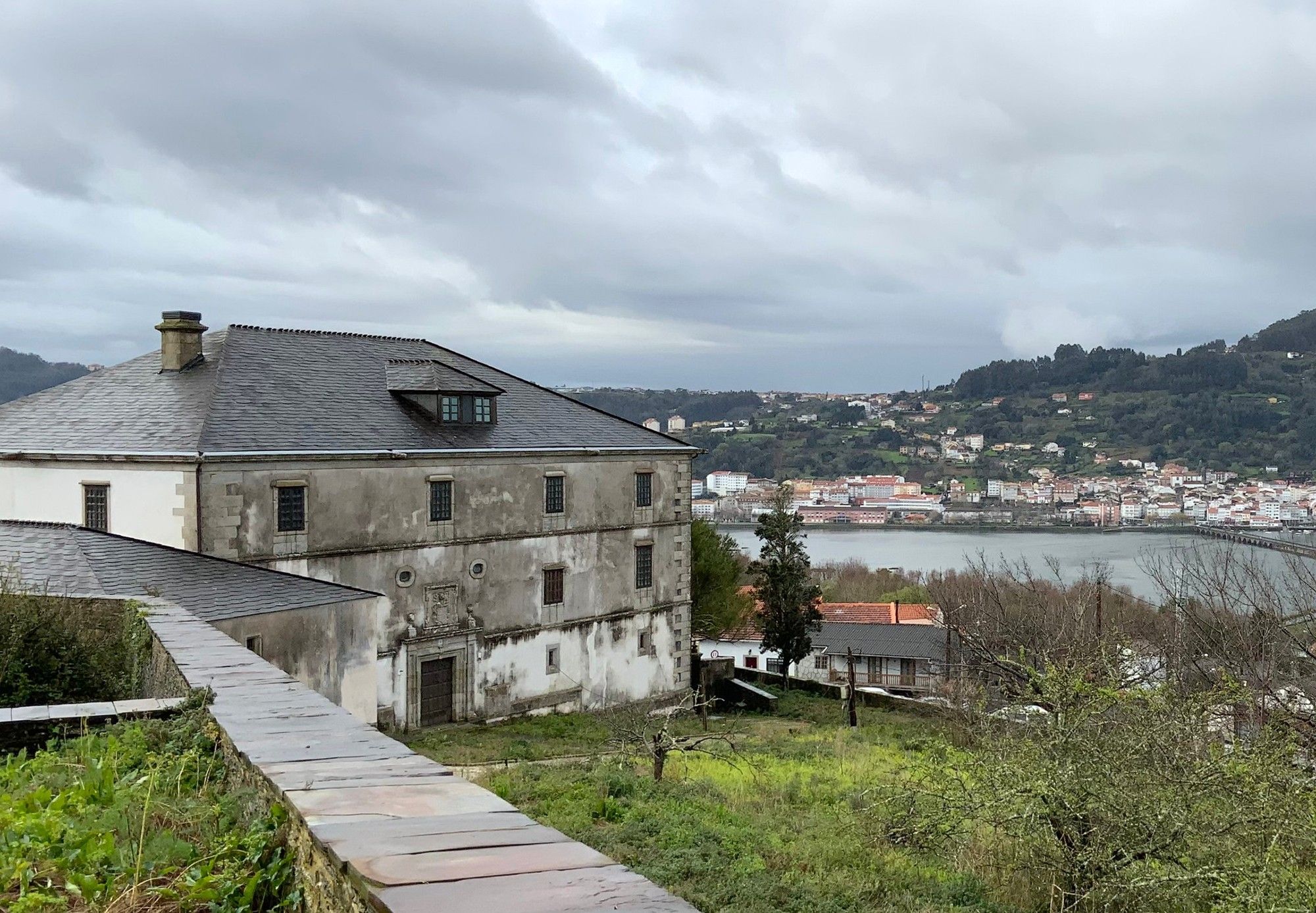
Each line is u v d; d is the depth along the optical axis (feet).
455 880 12.60
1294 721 53.72
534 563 107.86
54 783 24.68
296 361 101.19
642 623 121.70
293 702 28.66
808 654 184.14
